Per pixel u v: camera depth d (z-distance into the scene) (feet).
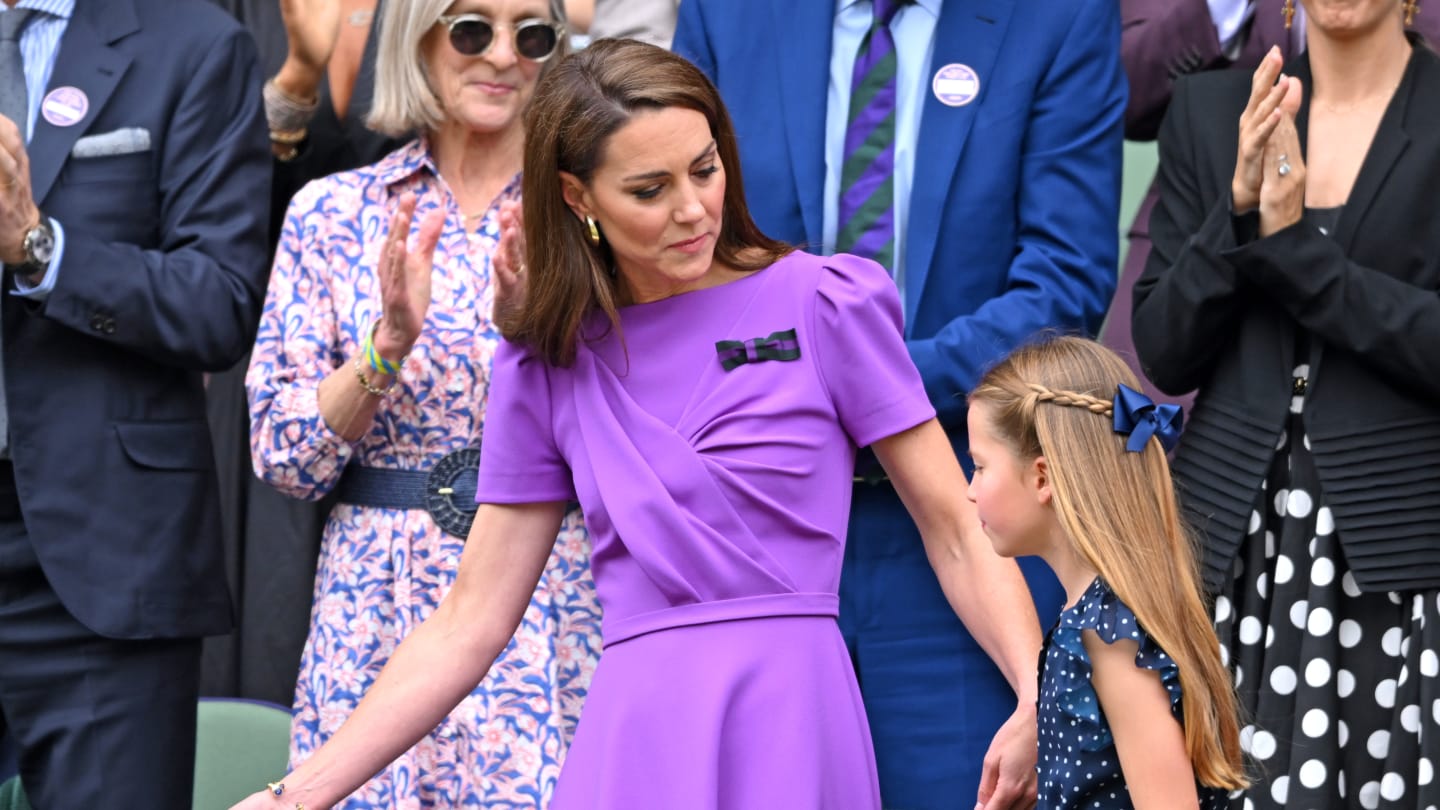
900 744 45.03
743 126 48.44
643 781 31.50
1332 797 42.16
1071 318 46.32
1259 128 42.73
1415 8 46.88
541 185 32.55
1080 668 32.22
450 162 48.49
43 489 45.32
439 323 45.73
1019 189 47.60
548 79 32.65
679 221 31.53
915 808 44.86
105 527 45.70
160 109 47.52
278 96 55.11
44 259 44.57
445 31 47.39
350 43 56.75
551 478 34.50
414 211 47.91
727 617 31.96
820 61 48.29
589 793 31.99
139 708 45.98
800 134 47.80
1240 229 43.83
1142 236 56.29
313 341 46.50
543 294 32.96
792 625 32.14
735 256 33.53
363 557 45.11
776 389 32.60
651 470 32.37
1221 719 32.24
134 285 45.24
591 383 33.24
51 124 46.62
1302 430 43.68
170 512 46.60
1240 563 43.93
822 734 31.81
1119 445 33.04
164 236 47.47
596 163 31.53
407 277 43.68
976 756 44.73
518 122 48.34
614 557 33.06
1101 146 48.03
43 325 45.80
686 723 31.45
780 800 31.09
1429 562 41.47
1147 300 45.62
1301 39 51.65
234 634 57.82
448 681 34.45
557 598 44.50
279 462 45.19
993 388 34.27
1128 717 31.65
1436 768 40.83
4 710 46.21
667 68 31.71
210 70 48.24
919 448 34.30
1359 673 42.47
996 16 48.01
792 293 33.09
